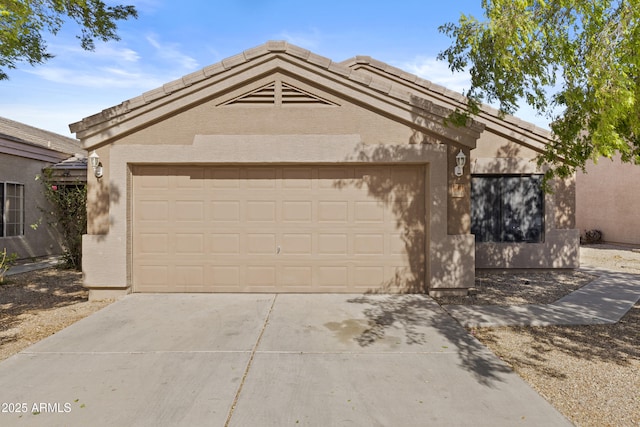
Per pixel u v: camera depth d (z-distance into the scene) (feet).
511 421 12.39
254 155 27.35
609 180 68.23
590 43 17.88
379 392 14.17
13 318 23.30
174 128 27.37
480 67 21.56
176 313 23.59
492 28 18.83
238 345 18.58
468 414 12.78
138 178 28.19
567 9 18.49
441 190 27.30
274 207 28.40
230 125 27.43
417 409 13.06
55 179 46.06
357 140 27.35
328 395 13.96
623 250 58.80
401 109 27.25
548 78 19.53
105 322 21.93
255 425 12.14
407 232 28.43
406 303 25.93
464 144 27.37
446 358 17.22
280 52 26.94
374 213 28.45
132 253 28.09
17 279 35.81
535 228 37.78
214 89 27.09
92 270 26.89
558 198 37.81
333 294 28.17
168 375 15.46
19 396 13.82
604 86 16.84
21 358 17.07
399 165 28.43
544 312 24.21
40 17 25.20
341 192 28.43
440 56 23.30
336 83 27.22
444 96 40.96
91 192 27.30
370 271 28.43
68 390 14.25
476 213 37.68
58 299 28.04
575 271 38.60
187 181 28.30
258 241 28.32
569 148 21.88
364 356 17.38
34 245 48.65
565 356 17.74
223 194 28.32
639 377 15.64
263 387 14.51
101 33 28.53
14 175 45.91
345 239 28.40
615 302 26.78
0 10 18.74
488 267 37.27
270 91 27.53
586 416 12.82
